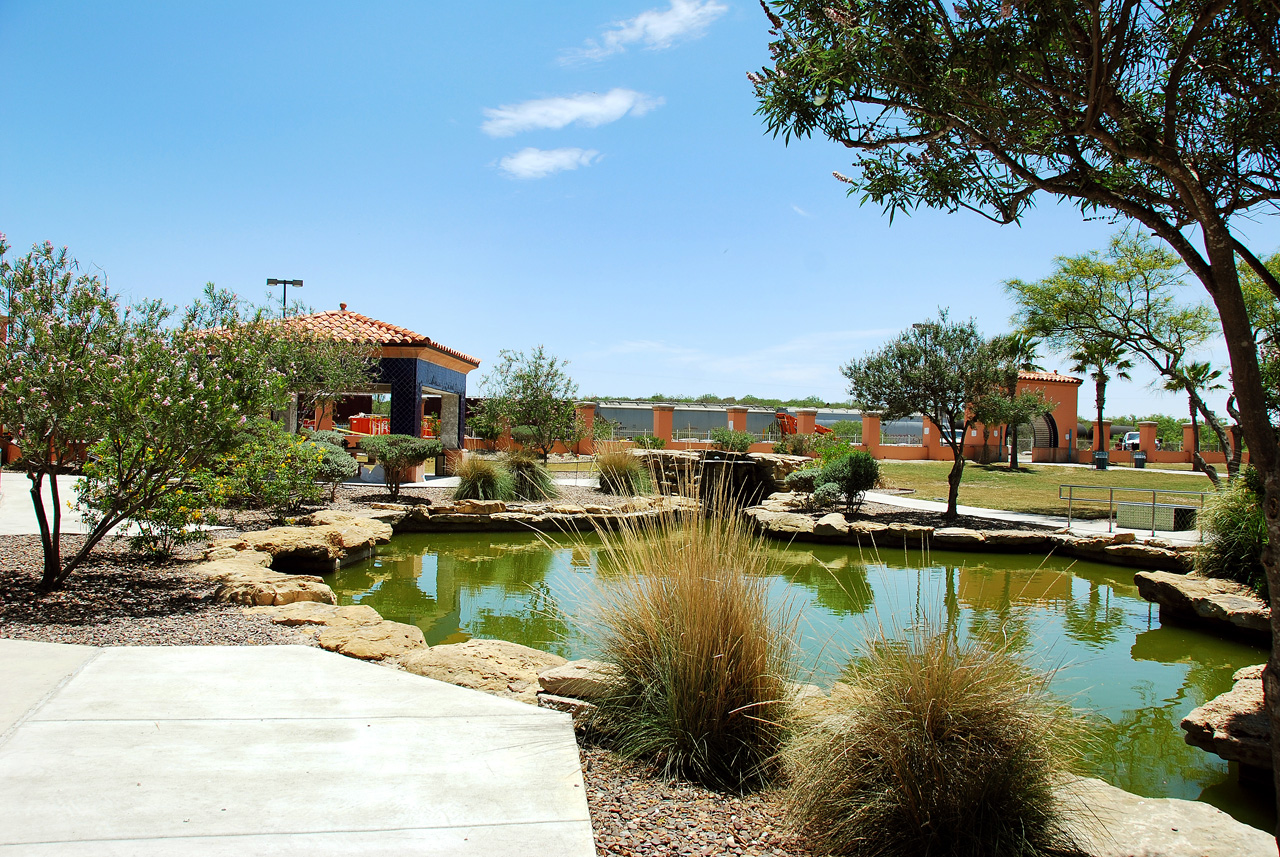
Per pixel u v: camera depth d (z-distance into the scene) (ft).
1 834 6.98
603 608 12.39
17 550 21.98
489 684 12.65
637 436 101.96
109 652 13.16
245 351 19.70
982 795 8.52
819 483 49.62
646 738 10.80
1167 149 6.40
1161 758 14.51
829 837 8.61
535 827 7.78
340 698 11.37
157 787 8.12
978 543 38.70
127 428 17.39
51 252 17.11
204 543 25.40
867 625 10.91
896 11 6.89
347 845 7.20
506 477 45.78
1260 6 6.64
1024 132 7.59
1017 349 53.01
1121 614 26.30
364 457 55.62
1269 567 5.74
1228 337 5.99
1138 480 75.15
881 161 8.88
